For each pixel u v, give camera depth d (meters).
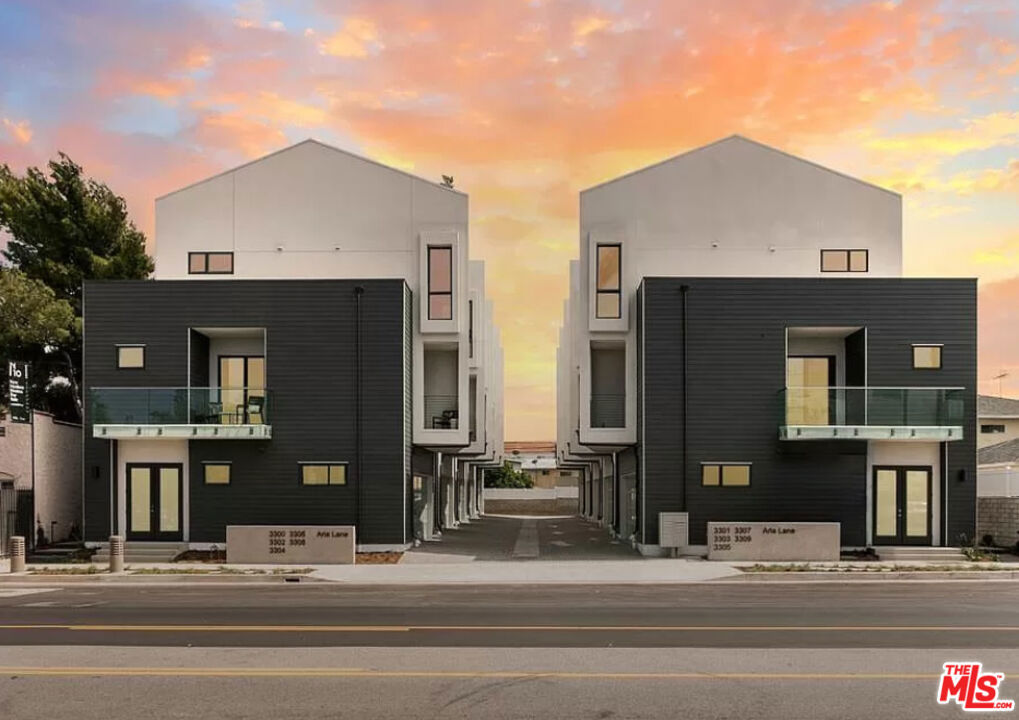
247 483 23.89
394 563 21.61
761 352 23.86
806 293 23.95
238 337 25.84
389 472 23.92
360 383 24.12
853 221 26.08
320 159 26.86
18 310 28.67
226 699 7.95
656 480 23.69
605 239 25.92
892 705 7.73
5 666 9.30
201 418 23.61
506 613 13.17
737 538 21.64
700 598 15.16
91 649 10.23
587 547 25.98
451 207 26.64
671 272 26.02
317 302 24.33
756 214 26.12
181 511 24.05
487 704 7.76
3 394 30.81
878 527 23.61
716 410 23.77
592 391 27.62
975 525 23.38
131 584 18.47
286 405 24.08
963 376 23.72
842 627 11.66
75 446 27.33
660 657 9.62
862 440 23.45
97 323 24.41
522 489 62.91
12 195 31.95
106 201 33.19
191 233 26.75
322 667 9.18
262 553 21.56
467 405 26.08
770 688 8.28
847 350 25.25
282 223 26.72
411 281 26.45
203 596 15.84
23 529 24.17
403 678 8.69
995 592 16.12
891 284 23.91
